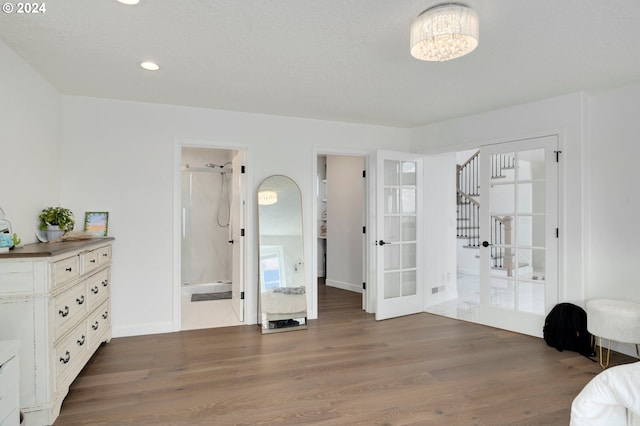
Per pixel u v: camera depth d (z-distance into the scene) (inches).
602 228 138.2
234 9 81.0
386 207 185.5
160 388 105.7
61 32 91.6
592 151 140.9
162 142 153.5
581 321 133.8
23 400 83.2
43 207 123.5
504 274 161.8
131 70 116.9
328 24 88.0
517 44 99.0
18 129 105.7
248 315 169.0
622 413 60.6
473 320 176.2
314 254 179.8
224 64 112.3
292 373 116.1
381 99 147.8
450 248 218.5
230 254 260.1
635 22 86.9
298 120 176.7
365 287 195.9
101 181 145.6
